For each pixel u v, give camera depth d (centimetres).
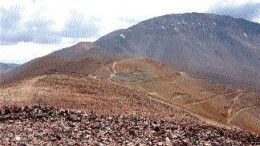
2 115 2798
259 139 2812
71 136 2166
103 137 2208
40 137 2088
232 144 2427
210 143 2328
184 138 2395
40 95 4984
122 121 2808
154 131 2520
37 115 2772
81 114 2909
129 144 2073
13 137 2030
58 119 2700
